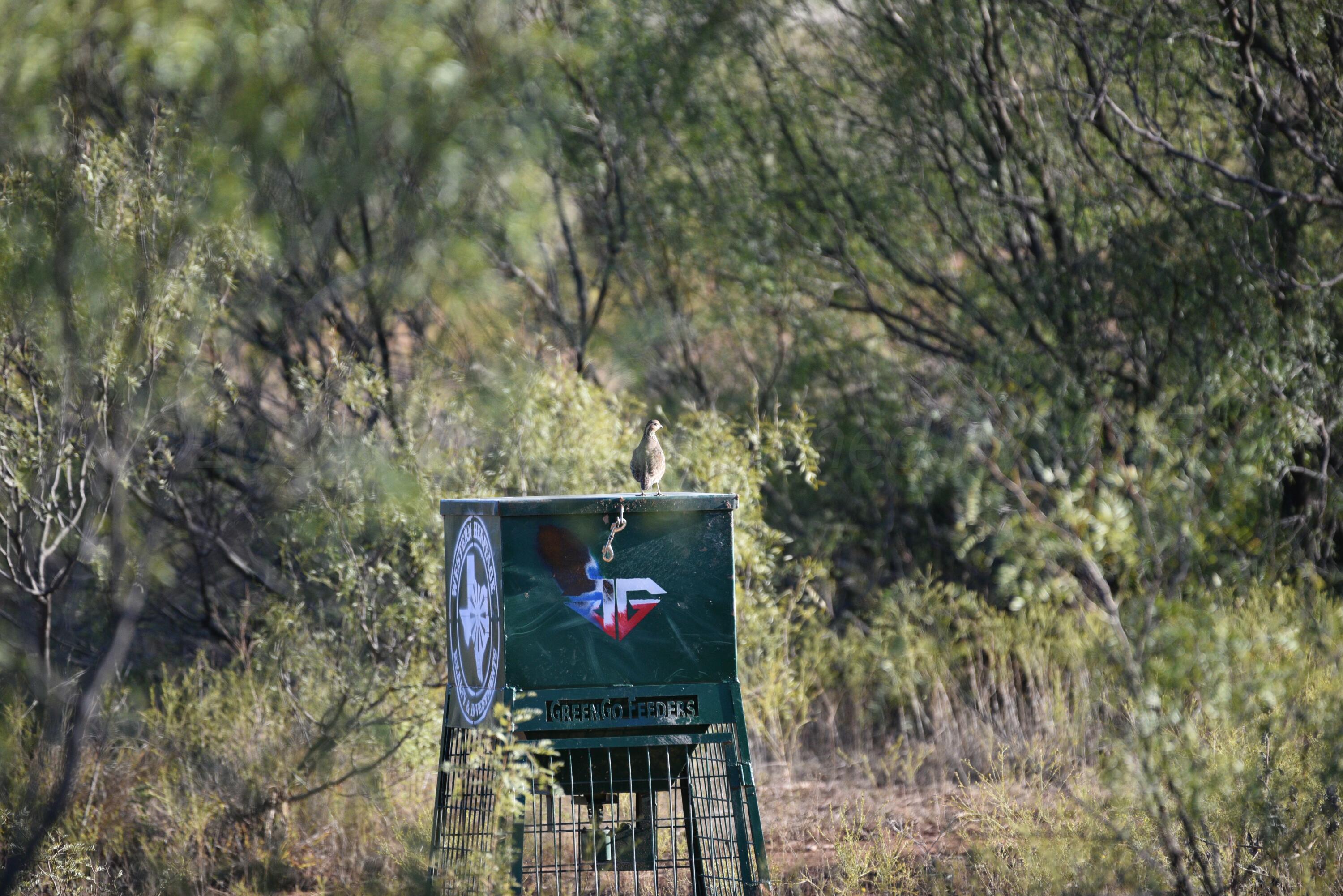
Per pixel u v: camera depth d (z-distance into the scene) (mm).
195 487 32031
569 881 20047
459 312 35594
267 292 28875
